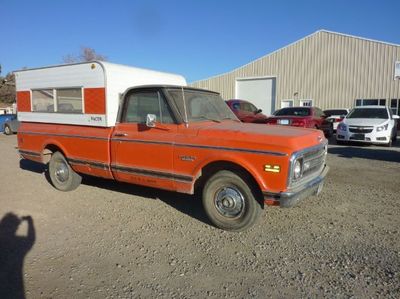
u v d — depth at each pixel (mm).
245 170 4426
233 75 32562
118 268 3668
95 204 5855
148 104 5277
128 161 5398
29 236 4520
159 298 3135
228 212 4602
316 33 28500
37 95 6980
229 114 5969
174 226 4824
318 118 14594
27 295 3191
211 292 3223
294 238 4375
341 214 5227
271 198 4168
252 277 3475
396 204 5723
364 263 3717
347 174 8047
